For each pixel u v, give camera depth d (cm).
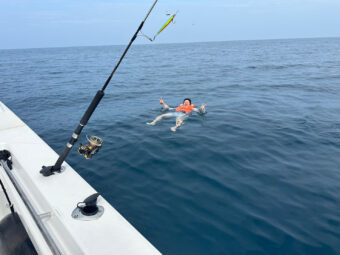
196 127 689
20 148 265
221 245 286
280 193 386
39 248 161
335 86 1285
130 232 160
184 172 445
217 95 1120
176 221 323
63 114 848
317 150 542
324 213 342
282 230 309
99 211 175
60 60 3912
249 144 570
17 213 220
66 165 233
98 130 671
